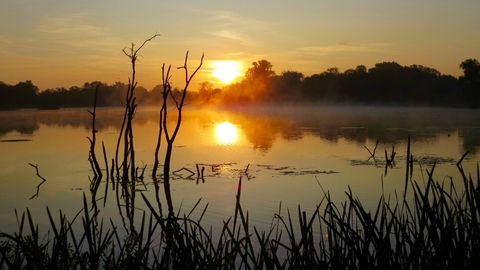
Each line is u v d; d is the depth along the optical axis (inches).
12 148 880.9
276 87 3693.4
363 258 135.6
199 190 480.4
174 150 824.3
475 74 2785.4
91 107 3833.7
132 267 121.7
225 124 1565.0
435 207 147.8
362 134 1091.9
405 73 3284.9
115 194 480.7
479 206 143.8
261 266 128.9
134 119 1975.9
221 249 130.6
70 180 562.9
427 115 2094.0
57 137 1097.4
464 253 138.2
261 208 383.9
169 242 126.0
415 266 140.4
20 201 447.2
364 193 429.1
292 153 759.7
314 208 376.8
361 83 3366.1
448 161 630.5
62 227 123.3
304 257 133.0
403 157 682.2
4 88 3385.8
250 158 708.7
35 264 119.6
